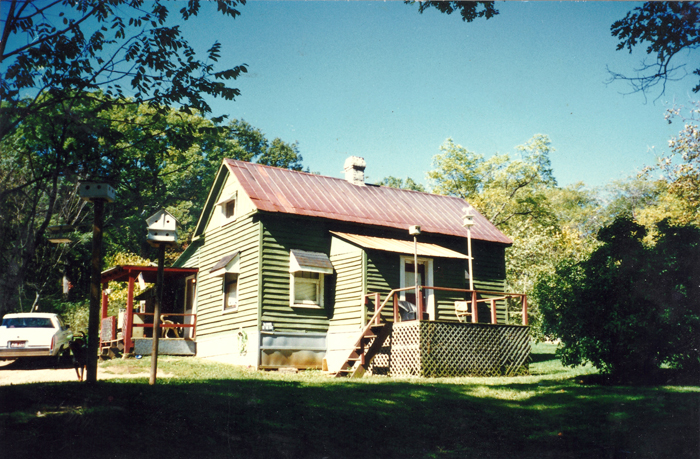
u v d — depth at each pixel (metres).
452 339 17.92
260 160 49.34
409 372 17.45
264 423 9.06
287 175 22.89
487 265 24.02
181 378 13.72
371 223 21.52
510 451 8.83
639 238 15.09
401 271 20.77
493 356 18.66
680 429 9.77
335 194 22.88
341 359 19.53
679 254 14.05
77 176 10.10
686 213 23.36
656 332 13.70
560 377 16.66
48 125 9.31
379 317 18.41
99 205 10.41
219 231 22.73
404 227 22.14
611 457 8.58
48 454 6.80
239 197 21.50
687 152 22.77
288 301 19.64
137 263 31.11
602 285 14.43
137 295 29.23
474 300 19.38
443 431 9.72
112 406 8.80
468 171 45.03
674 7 11.79
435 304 21.73
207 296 22.81
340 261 20.45
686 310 13.70
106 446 7.27
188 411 9.16
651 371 14.67
